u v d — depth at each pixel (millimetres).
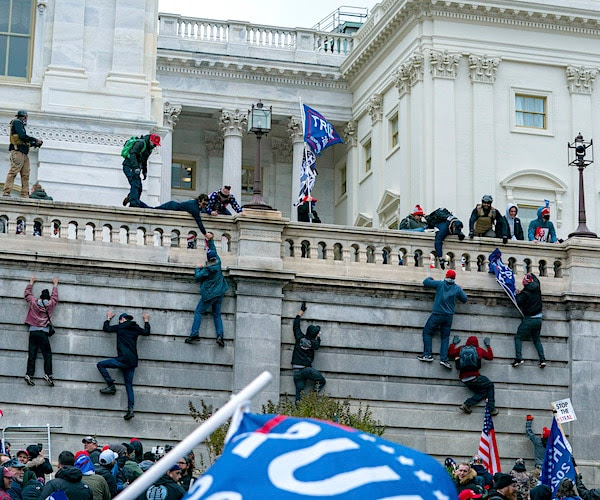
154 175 54594
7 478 25031
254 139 86688
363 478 8656
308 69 83688
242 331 38969
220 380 38625
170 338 38531
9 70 54906
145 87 55188
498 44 74062
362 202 82188
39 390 37062
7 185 42500
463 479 27234
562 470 33781
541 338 41750
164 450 33875
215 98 82875
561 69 75125
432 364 40625
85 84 54594
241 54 83375
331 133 48656
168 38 82500
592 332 41969
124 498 9359
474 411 40625
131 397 37531
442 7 73062
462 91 73312
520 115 74250
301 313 39688
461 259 41812
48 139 53344
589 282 42188
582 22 74688
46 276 37875
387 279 40812
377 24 77750
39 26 55281
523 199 73188
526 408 41125
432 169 72062
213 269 38531
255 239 39688
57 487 23859
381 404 40000
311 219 45500
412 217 45531
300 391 38875
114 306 38250
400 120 75188
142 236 39375
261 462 8773
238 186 82688
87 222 38906
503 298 41500
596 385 41656
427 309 40906
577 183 74062
